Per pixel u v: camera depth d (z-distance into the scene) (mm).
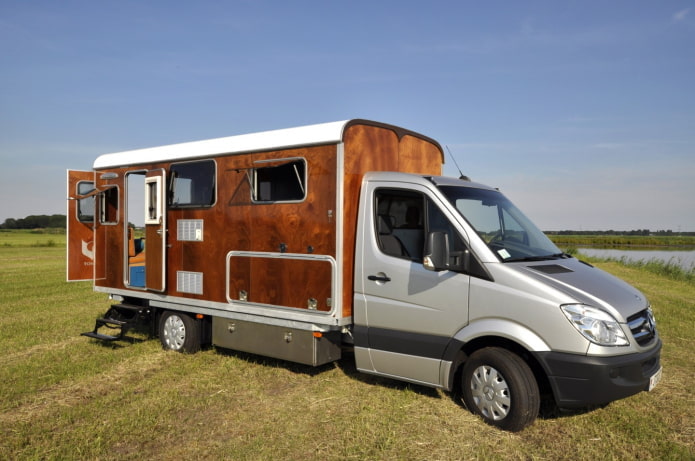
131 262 8109
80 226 8617
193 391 5730
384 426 4727
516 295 4590
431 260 4797
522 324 4555
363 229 5551
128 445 4438
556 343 4391
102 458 4191
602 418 4879
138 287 7770
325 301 5617
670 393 5594
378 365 5461
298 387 5836
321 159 5648
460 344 4863
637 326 4598
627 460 4090
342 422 4836
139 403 5336
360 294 5523
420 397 5418
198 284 6961
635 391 4426
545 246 5609
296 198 5914
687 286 15891
